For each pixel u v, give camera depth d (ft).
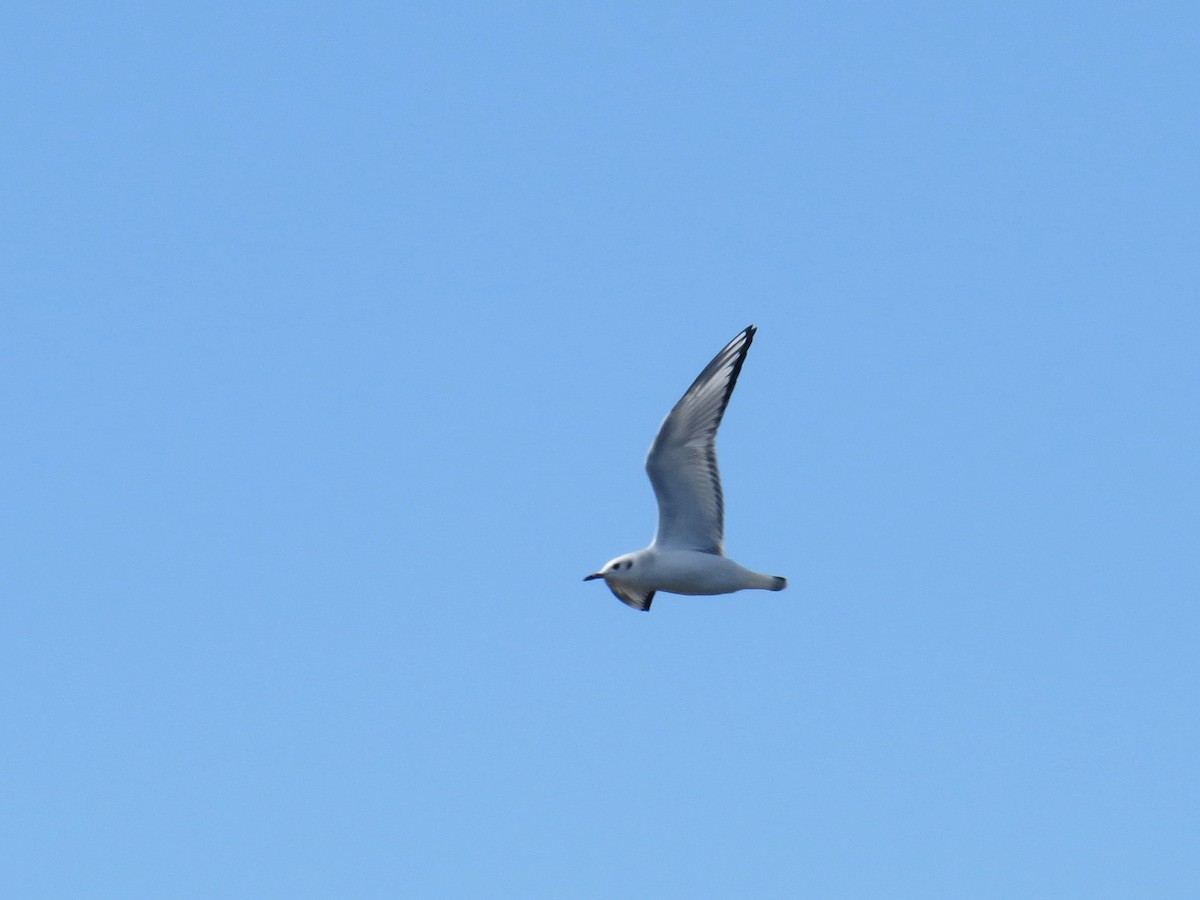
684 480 86.58
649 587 87.40
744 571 86.58
